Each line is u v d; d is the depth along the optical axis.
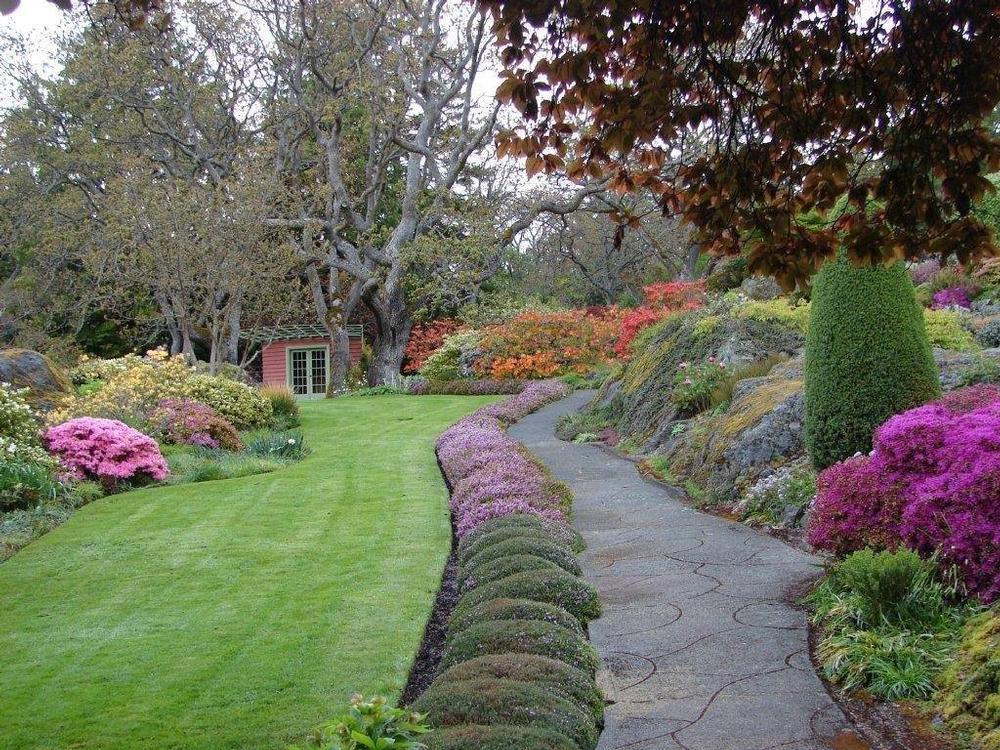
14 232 26.44
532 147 3.73
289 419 17.67
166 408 14.09
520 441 13.66
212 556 7.38
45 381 14.38
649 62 3.43
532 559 5.69
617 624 5.00
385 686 4.52
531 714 3.47
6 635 5.58
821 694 3.86
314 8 21.31
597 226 35.88
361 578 6.53
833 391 7.08
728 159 3.46
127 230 18.00
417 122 28.31
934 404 5.79
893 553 4.85
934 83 3.40
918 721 3.50
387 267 27.94
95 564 7.24
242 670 4.82
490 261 27.98
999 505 4.39
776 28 3.51
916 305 7.09
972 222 3.42
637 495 9.06
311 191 25.12
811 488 7.07
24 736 4.10
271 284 22.17
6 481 9.02
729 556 6.33
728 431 9.05
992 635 3.80
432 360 25.41
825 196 3.65
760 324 12.73
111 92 23.41
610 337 23.67
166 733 4.08
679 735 3.55
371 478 10.95
